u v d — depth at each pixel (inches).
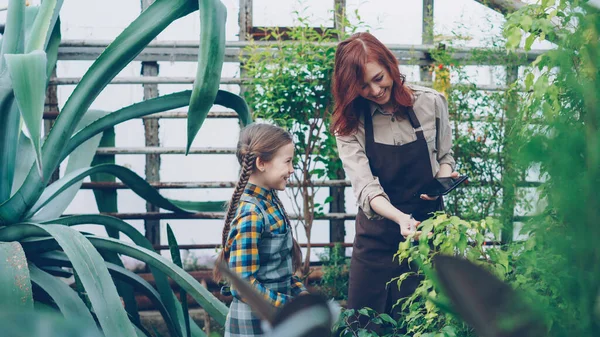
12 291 74.0
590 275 8.0
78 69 151.0
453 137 134.5
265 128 69.3
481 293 6.7
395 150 81.4
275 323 7.8
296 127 136.9
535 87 39.7
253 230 65.8
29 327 5.8
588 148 8.2
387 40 151.6
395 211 76.5
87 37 150.3
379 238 82.6
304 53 133.2
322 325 7.4
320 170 135.3
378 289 83.5
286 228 70.1
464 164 132.7
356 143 82.8
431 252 64.6
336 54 80.1
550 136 8.5
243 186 68.7
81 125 124.6
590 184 8.1
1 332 5.7
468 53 143.7
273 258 68.1
